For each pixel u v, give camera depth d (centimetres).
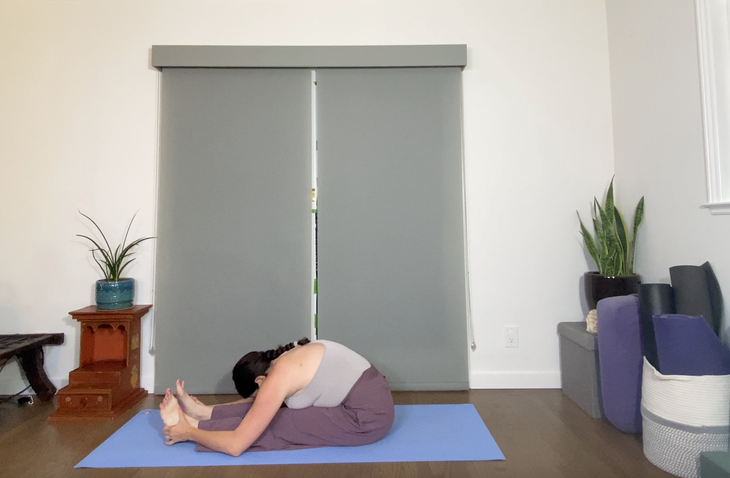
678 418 158
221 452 179
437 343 257
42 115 259
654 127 224
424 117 262
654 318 163
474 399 241
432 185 261
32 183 258
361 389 185
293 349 189
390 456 176
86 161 259
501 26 266
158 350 254
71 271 256
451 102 263
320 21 265
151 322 256
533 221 262
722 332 179
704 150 187
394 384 256
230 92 261
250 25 264
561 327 250
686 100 200
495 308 260
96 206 258
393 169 261
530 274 261
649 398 170
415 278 259
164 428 177
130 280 245
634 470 164
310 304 257
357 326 257
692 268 179
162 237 257
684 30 201
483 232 262
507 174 262
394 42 265
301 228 259
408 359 257
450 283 259
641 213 232
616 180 260
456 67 263
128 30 263
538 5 266
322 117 261
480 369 259
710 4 185
